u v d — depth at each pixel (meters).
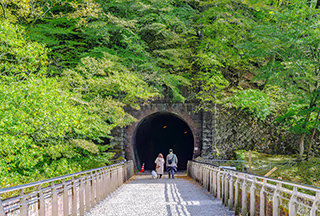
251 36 26.91
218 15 26.72
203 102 28.61
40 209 6.07
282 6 28.44
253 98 25.91
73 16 16.23
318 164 22.06
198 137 28.97
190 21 27.89
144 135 37.69
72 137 15.07
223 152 27.62
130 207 10.57
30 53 12.38
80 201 9.23
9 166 11.63
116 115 16.52
